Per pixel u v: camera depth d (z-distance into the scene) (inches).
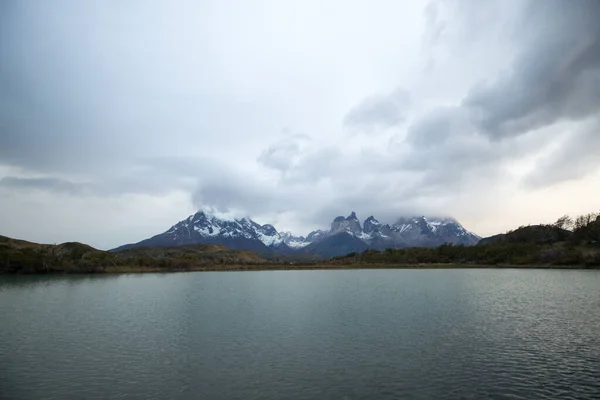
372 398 1241.4
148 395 1284.4
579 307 2962.6
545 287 4498.0
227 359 1674.5
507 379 1400.1
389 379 1409.9
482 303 3255.4
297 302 3560.5
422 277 6771.7
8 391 1326.3
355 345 1891.0
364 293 4266.7
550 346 1835.6
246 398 1251.2
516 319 2502.5
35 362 1649.9
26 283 5979.3
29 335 2171.5
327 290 4717.0
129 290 4916.3
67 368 1566.2
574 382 1365.7
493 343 1900.8
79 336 2139.5
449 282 5502.0
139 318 2726.4
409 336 2069.4
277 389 1323.8
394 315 2731.3
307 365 1581.0
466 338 2009.1
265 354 1748.3
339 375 1457.9
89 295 4301.2
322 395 1268.5
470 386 1334.9
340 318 2645.2
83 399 1253.7
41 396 1282.0
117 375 1480.1
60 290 4881.9
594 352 1731.1
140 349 1852.9
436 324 2378.2
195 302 3639.3
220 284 5959.6
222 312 2982.3
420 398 1238.9
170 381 1409.9
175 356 1726.1
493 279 5900.6
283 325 2418.8
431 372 1481.3
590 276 6215.6
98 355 1752.0
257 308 3193.9
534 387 1322.6
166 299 3900.1
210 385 1366.9
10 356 1742.1
